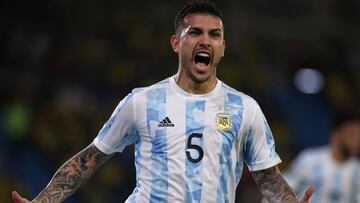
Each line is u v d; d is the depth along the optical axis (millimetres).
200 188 14055
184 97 14609
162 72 57625
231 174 14492
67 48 56969
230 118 14477
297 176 26438
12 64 54688
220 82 14961
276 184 15094
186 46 14484
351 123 25938
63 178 15164
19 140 48969
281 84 61688
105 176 47156
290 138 56062
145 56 58625
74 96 52094
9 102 51531
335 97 61438
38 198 14898
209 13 14531
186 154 14141
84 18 60000
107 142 15109
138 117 14539
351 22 68688
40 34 56875
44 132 49375
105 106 52844
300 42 64625
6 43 55438
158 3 63375
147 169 14320
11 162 47656
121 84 55250
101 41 58969
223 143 14312
